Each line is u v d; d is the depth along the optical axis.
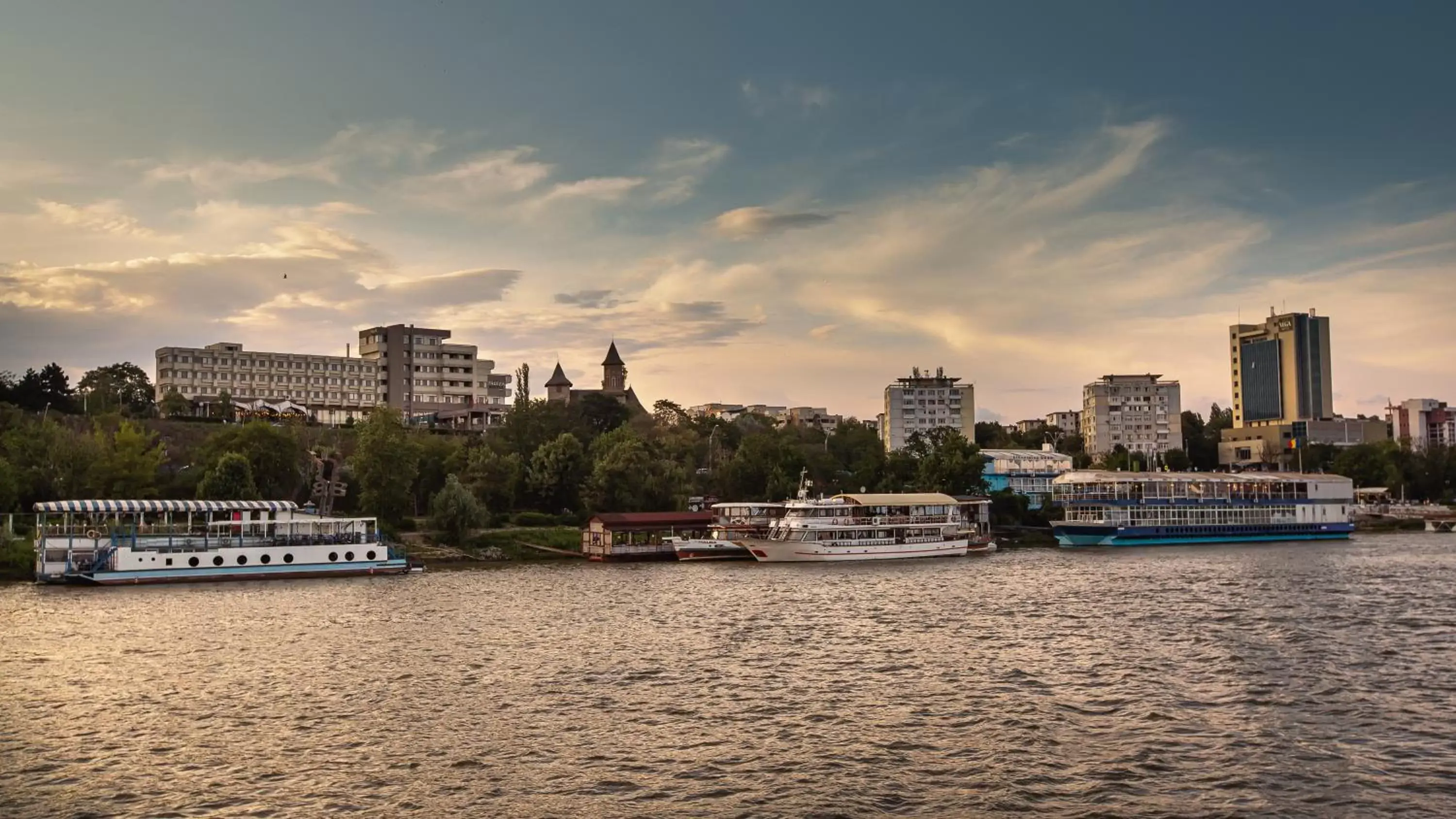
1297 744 49.25
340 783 44.28
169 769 46.09
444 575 128.62
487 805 41.75
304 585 116.94
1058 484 199.75
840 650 73.44
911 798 42.50
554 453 181.88
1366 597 100.75
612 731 52.03
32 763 46.97
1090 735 51.06
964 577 125.88
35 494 146.75
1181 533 189.25
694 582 120.62
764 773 45.50
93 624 84.81
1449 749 48.38
